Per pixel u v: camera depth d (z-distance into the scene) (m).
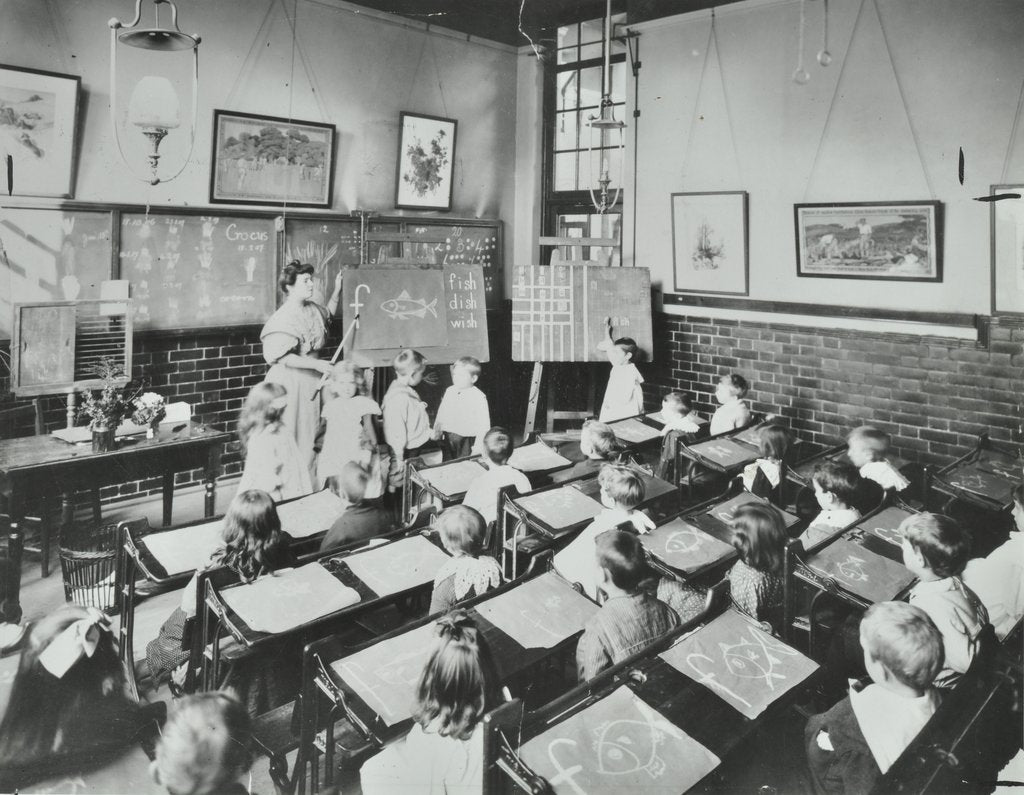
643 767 2.13
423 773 2.19
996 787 2.17
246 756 2.04
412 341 6.63
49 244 5.09
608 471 3.81
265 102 6.13
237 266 6.05
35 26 4.92
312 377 6.28
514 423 8.36
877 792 2.12
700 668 2.56
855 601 3.25
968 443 5.88
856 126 6.16
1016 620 3.41
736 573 3.42
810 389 6.65
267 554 3.18
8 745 2.18
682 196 7.16
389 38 6.91
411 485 4.62
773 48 6.52
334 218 6.62
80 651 2.27
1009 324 5.59
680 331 7.44
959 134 5.69
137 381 5.59
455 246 7.67
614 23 7.51
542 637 2.83
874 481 4.98
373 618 3.66
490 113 7.88
